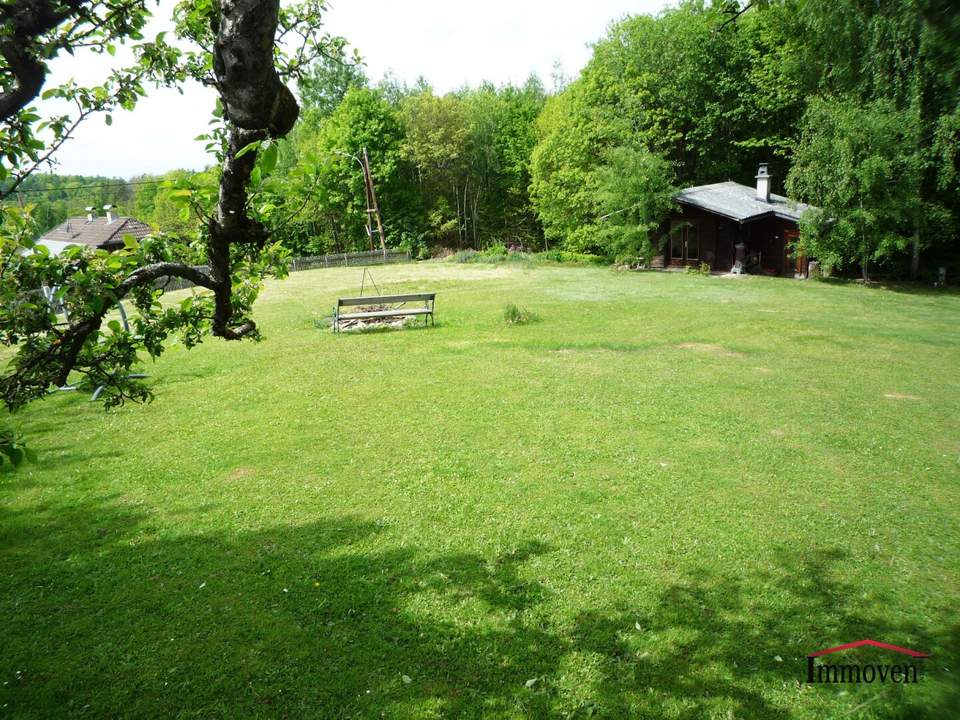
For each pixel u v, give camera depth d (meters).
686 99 37.81
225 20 2.14
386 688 4.52
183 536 6.74
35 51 2.56
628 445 9.21
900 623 5.23
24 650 4.92
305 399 11.69
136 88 3.26
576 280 30.06
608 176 33.44
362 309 22.22
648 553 6.30
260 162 2.16
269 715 4.27
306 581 5.83
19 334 3.01
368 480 8.10
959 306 21.62
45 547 6.55
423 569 6.03
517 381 12.67
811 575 5.94
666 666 4.74
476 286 28.81
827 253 25.98
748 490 7.74
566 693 4.48
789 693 4.45
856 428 9.96
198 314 3.76
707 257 32.56
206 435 9.92
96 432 10.12
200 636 5.07
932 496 7.62
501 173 53.44
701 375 13.11
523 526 6.84
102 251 3.13
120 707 4.34
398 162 49.84
